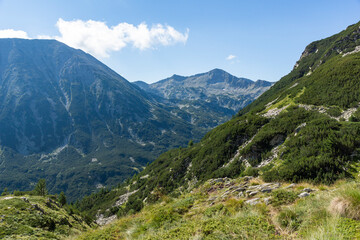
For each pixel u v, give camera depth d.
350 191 6.66
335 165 26.38
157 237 7.57
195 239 6.56
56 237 15.10
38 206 20.33
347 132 32.34
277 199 9.49
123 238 10.27
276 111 63.22
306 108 53.28
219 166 57.00
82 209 119.00
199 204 13.04
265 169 38.47
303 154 33.38
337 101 47.91
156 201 18.17
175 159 98.50
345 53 83.00
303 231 6.08
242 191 13.30
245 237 6.12
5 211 16.53
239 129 62.84
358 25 105.19
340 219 5.82
